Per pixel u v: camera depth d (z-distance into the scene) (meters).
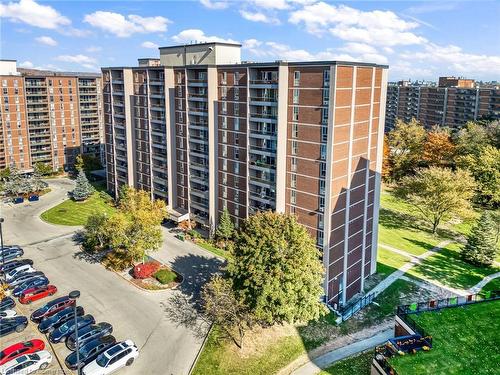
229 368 43.22
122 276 61.09
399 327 45.00
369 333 50.66
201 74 72.44
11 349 43.31
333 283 58.09
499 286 63.28
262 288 44.91
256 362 44.34
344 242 58.66
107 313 51.78
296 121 56.56
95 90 134.38
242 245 49.66
